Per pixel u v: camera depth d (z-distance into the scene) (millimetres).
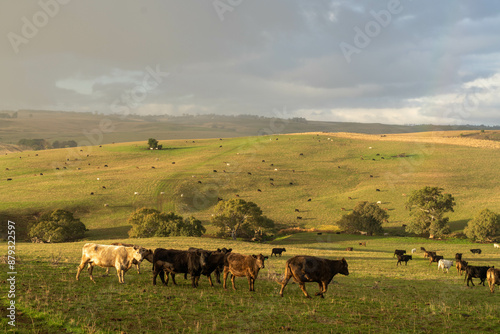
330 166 137750
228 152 159125
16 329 9273
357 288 19469
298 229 83125
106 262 15914
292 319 12102
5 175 127625
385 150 155500
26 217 87812
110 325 10398
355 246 64000
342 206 100750
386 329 11672
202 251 16172
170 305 12828
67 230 73938
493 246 64375
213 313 12203
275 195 110688
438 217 78188
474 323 12898
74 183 117312
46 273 16859
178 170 132000
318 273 15281
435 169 128375
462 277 28359
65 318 10430
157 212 75562
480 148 151375
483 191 106562
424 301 16594
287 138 182625
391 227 85688
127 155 158250
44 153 163500
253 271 15938
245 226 78000
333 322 12039
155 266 16391
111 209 96000
